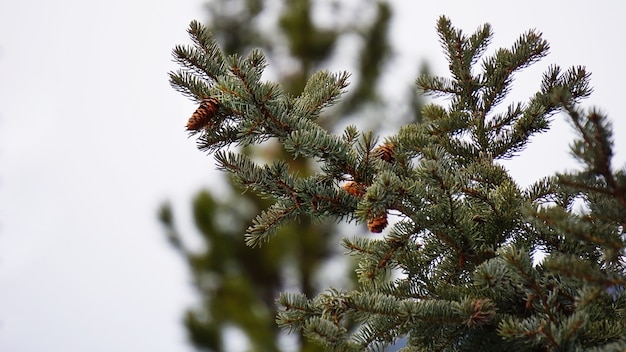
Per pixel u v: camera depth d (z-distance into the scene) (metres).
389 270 2.95
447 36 3.02
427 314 2.83
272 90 2.89
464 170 2.93
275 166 2.92
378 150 2.99
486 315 2.79
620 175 2.70
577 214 2.79
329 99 2.99
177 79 2.97
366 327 2.86
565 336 2.75
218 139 2.94
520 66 3.01
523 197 2.93
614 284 2.74
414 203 2.88
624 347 2.73
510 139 3.01
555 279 2.83
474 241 2.88
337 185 2.95
